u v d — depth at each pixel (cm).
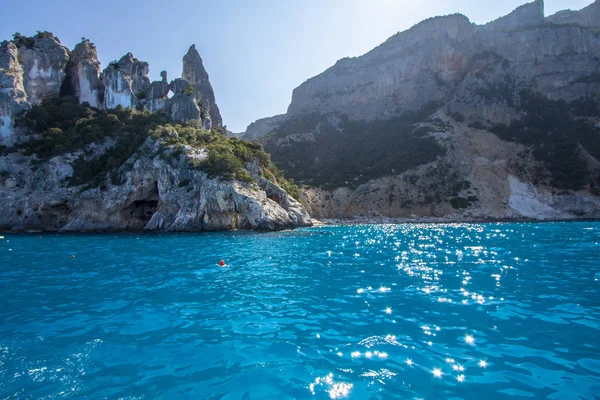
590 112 9144
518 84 10400
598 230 3850
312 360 642
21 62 6162
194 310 977
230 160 4634
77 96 6744
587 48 10606
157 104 7219
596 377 568
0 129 5356
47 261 1992
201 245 2744
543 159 8125
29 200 4841
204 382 568
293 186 7081
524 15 13238
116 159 5209
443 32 12744
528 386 540
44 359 666
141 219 5178
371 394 522
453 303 1011
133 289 1250
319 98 14425
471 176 8294
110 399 522
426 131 9738
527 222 6175
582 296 1071
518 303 1002
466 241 2853
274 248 2498
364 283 1302
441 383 552
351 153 9969
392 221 6894
